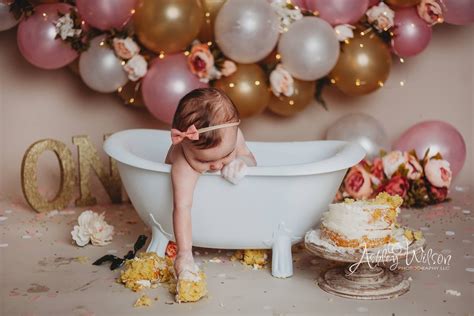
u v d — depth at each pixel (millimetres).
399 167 3297
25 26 3090
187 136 2182
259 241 2451
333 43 3074
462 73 3838
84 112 3695
